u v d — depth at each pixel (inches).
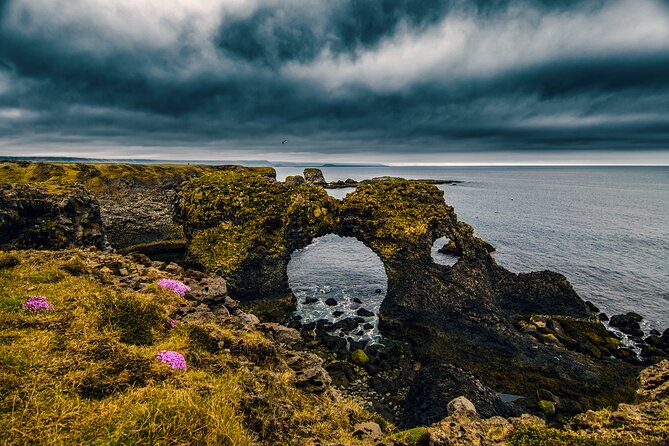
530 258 2723.9
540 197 7470.5
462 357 1350.9
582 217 4712.1
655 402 470.6
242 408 351.3
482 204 6077.8
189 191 2158.0
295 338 749.9
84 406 270.8
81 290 501.7
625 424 419.8
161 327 468.4
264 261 1860.2
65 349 341.4
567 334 1549.0
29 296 441.7
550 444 384.8
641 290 2112.5
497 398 1047.0
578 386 1170.6
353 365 1305.4
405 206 1913.1
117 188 3019.2
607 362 1314.0
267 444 334.3
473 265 1739.7
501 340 1406.3
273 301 1815.9
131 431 247.0
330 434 421.4
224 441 275.4
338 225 2059.5
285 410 407.2
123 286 624.1
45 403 261.9
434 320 1556.3
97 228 1972.2
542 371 1240.2
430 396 1011.9
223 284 796.0
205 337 476.4
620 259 2709.2
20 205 1617.9
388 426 556.1
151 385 324.2
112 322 424.8
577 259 2699.3
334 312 1776.6
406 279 1721.2
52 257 721.6
